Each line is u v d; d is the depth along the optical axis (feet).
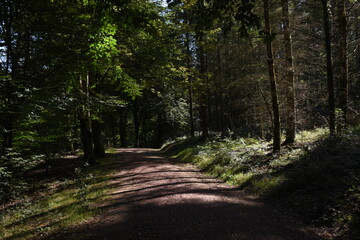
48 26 31.60
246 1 10.79
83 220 19.04
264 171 28.58
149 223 17.16
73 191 31.04
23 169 31.07
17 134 33.86
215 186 28.12
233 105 71.56
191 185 27.91
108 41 29.84
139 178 33.99
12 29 31.04
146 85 51.19
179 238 14.57
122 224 17.40
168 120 105.60
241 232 15.20
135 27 17.83
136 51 48.24
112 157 61.82
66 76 34.30
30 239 17.07
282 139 46.39
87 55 32.86
